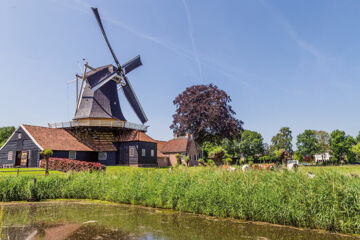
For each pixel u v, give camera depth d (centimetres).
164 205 1030
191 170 1163
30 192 1220
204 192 918
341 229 667
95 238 634
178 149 4138
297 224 734
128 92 3988
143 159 3169
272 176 884
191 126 4122
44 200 1232
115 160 3225
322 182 749
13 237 642
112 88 3650
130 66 4028
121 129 3247
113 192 1188
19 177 1305
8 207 1063
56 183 1314
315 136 7006
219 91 4097
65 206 1082
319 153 6788
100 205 1102
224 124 3894
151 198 1068
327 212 688
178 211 962
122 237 641
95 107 3369
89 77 3256
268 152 7325
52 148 2509
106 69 3591
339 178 762
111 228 726
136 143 3125
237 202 834
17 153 2756
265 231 686
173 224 768
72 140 2986
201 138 4378
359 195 672
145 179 1176
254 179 895
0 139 5794
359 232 651
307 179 782
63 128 3262
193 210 929
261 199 797
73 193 1294
